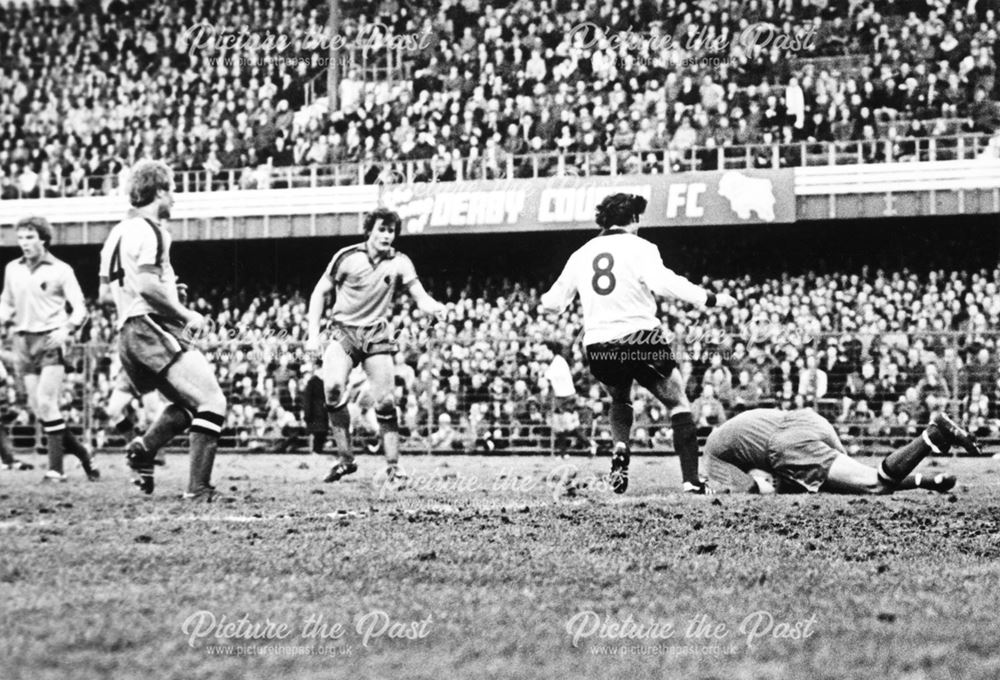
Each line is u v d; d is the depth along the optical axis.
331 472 9.81
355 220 23.89
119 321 7.60
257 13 28.58
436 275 25.42
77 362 17.84
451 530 5.43
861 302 21.00
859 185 21.84
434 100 25.41
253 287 26.33
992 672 2.70
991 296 20.73
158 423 7.86
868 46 25.02
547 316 21.41
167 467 12.70
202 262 26.59
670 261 24.55
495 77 25.44
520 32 26.52
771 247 24.17
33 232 10.66
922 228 23.59
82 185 25.94
